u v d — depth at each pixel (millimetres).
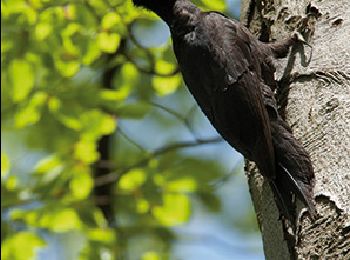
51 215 12297
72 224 12242
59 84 12891
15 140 14398
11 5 12023
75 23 11859
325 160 7055
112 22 11539
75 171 12812
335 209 6809
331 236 6750
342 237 6699
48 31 11922
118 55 12852
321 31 7590
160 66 12352
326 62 7414
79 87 13172
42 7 11984
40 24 11977
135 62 12688
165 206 12836
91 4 11805
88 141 12727
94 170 14141
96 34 11922
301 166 7172
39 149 14219
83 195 12734
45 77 12906
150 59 12352
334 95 7230
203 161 13820
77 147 12773
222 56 8141
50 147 13891
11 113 13391
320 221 6844
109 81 13852
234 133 7949
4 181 12711
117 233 13516
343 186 6863
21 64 12555
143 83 13867
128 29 11977
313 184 7059
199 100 8359
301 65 7570
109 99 12641
